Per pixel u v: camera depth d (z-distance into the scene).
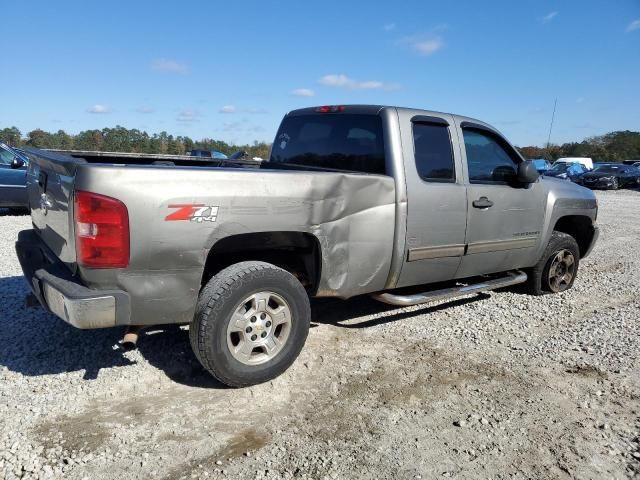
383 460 2.83
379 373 3.89
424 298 4.60
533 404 3.50
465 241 4.79
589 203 6.43
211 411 3.27
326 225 3.79
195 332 3.37
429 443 3.01
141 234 3.09
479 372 3.97
